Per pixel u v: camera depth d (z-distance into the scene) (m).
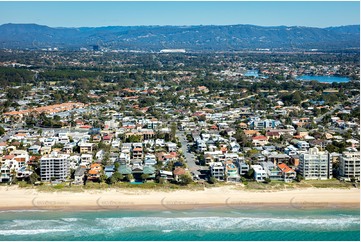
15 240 175.50
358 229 186.00
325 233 182.50
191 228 186.38
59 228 186.12
